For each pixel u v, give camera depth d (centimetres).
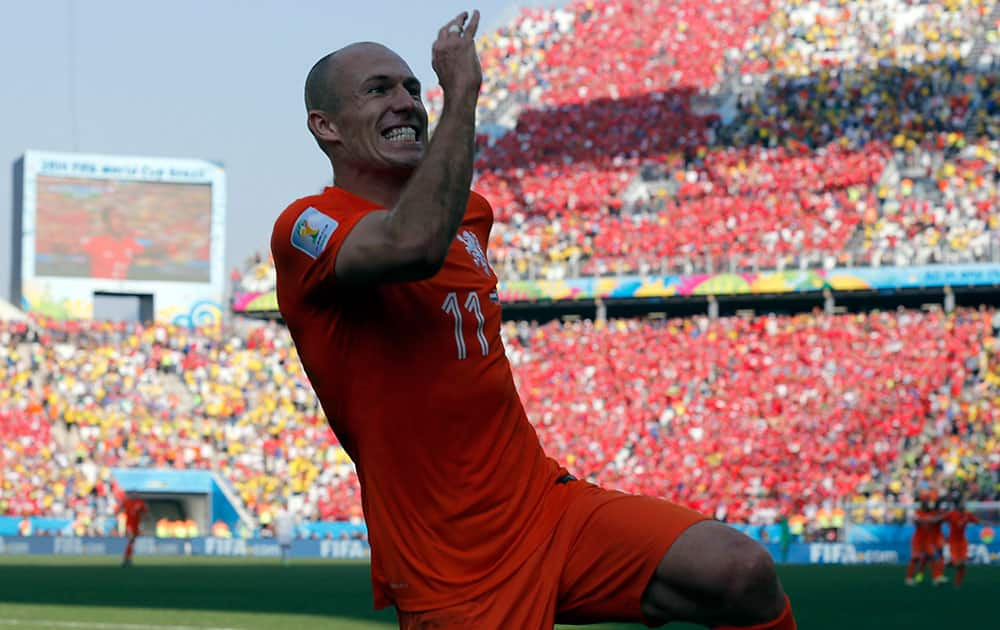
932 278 4859
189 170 6241
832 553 4212
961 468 4512
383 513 513
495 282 537
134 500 3869
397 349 501
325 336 507
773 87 5856
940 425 4666
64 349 5322
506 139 6122
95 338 5450
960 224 5162
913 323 4988
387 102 511
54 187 6091
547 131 6072
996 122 5444
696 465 4788
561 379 5241
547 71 6375
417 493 507
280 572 3553
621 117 6009
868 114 5631
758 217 5441
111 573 3462
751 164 5619
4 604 2355
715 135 5788
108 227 6153
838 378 4906
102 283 6122
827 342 5025
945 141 5441
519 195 5906
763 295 5134
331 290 493
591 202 5769
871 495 4488
